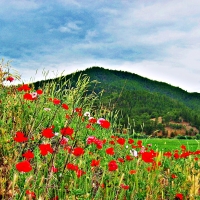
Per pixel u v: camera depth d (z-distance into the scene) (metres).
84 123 6.49
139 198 3.90
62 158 3.93
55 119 5.84
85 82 7.16
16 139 3.08
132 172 4.12
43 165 3.35
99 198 3.48
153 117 77.25
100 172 4.21
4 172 3.00
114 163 3.52
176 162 5.87
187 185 4.43
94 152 4.98
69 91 7.24
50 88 6.81
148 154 4.02
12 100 5.68
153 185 4.14
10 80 6.13
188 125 81.00
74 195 3.09
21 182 3.10
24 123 4.57
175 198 4.31
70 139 4.69
